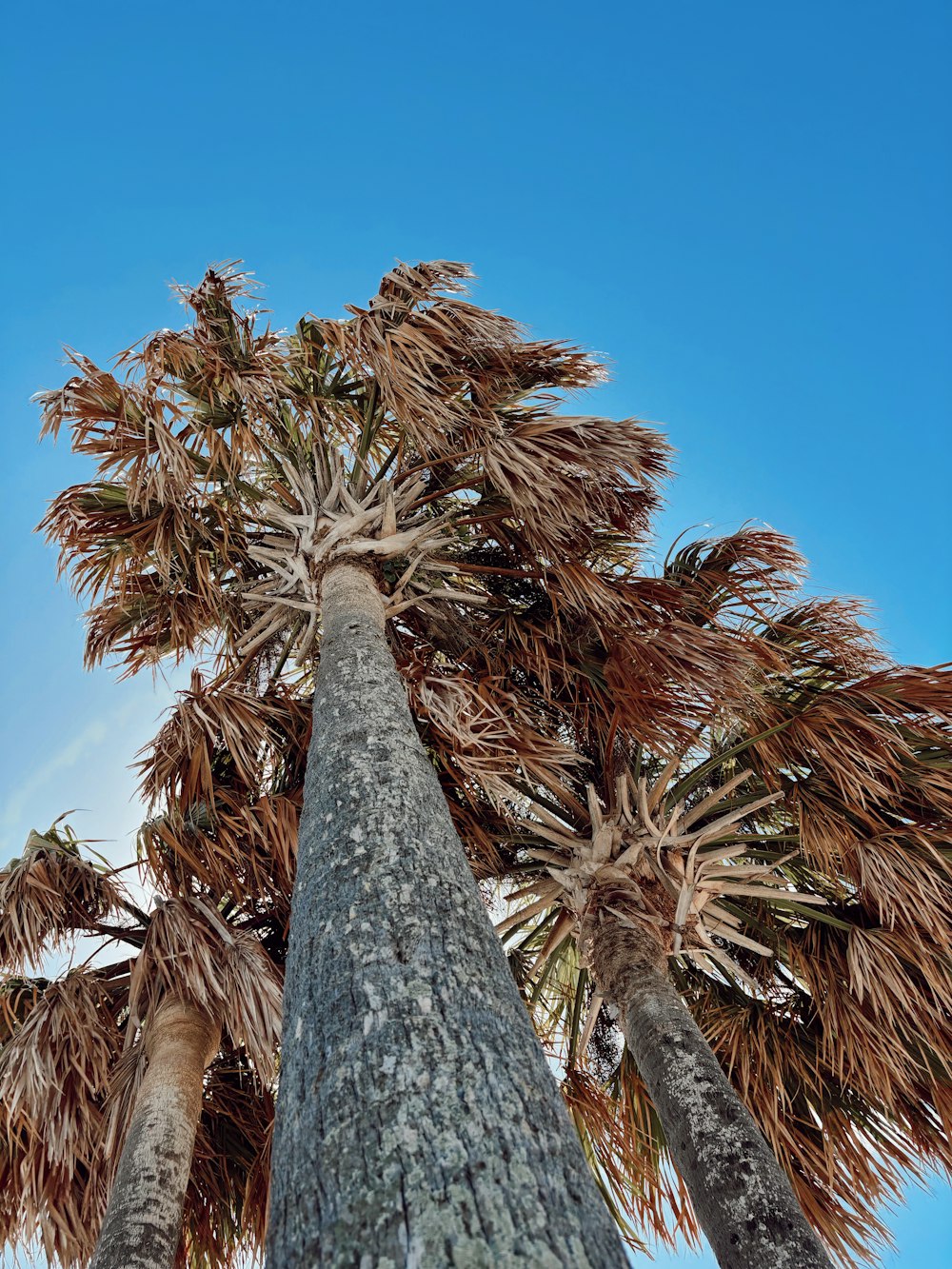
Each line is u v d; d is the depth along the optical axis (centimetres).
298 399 529
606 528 540
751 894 457
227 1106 462
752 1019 481
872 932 444
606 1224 129
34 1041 372
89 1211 392
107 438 464
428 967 176
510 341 476
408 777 252
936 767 459
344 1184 131
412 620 514
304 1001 178
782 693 526
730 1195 308
